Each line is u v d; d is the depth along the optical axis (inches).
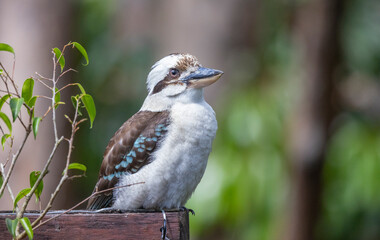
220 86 505.7
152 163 256.8
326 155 500.4
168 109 270.2
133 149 262.2
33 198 481.7
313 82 502.0
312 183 496.4
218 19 511.2
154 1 649.0
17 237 198.2
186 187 261.7
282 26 533.6
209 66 510.3
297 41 520.4
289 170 483.8
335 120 544.4
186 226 233.5
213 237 458.6
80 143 599.8
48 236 218.5
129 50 642.2
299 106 494.6
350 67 555.8
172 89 274.2
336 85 552.4
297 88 502.0
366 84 595.5
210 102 504.7
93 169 624.4
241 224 462.3
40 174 210.2
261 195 457.1
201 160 261.7
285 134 477.1
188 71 275.9
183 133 257.3
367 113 561.6
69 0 511.2
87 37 629.6
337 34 512.7
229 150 460.1
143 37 652.7
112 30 647.1
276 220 475.8
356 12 545.3
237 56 512.1
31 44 495.5
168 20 535.5
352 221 520.4
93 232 219.0
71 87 516.1
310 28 512.7
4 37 500.7
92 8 632.4
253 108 468.1
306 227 501.4
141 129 265.9
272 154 463.5
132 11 658.2
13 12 499.5
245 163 456.4
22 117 464.8
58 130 493.7
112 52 633.6
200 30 513.0
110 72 631.8
